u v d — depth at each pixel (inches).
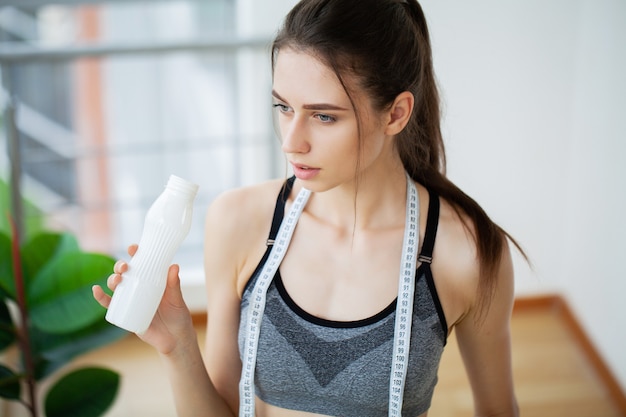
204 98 119.2
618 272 100.5
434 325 42.5
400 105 39.0
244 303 44.1
